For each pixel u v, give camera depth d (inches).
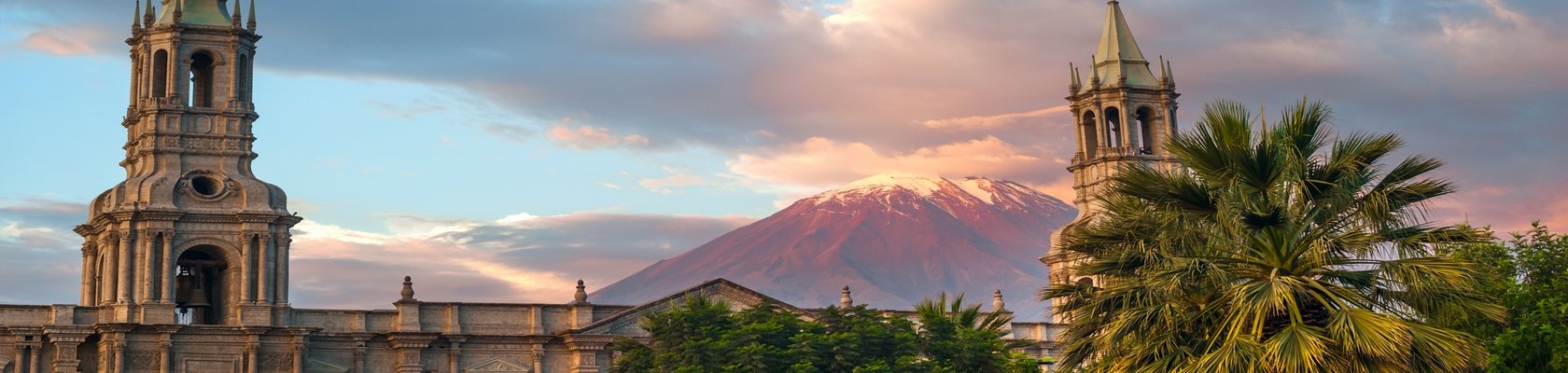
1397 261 2036.2
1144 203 2191.2
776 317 3663.9
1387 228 2075.5
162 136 4244.6
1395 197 2074.3
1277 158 2079.2
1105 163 4894.2
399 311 4377.5
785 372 3464.6
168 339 4094.5
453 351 4382.4
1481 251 2726.4
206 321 4451.3
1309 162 2100.1
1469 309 2062.0
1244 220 2074.3
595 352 4458.7
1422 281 2004.2
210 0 4352.9
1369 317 1958.7
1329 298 2044.8
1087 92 5004.9
